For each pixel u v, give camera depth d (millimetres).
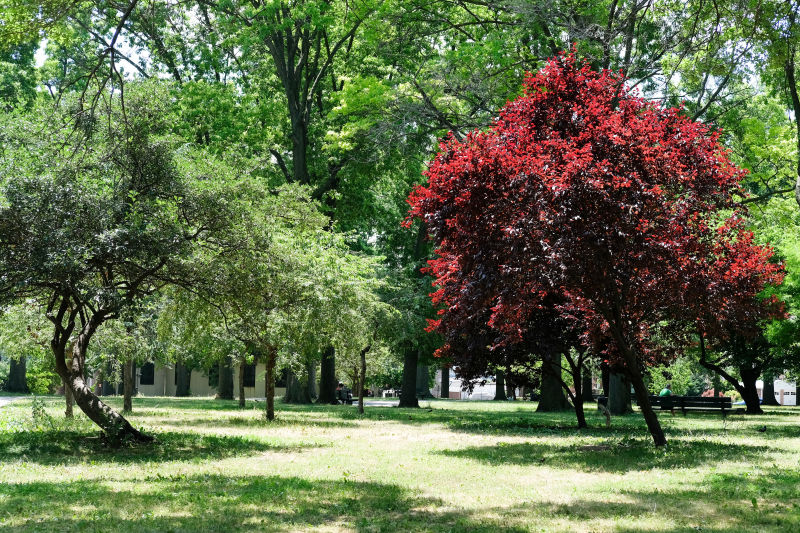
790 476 11328
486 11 30812
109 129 14141
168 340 27000
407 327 33750
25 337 22859
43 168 14094
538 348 21859
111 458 13750
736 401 64312
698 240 15812
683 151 14844
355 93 29469
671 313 17359
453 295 18766
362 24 30797
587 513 8609
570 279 14336
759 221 31969
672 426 24219
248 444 16703
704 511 8680
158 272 15852
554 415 32344
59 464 12828
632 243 13930
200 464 13164
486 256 14453
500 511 8797
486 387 89062
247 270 15898
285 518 8281
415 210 15266
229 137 34312
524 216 13828
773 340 27312
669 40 15055
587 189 13156
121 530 7461
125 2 11734
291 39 37375
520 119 16031
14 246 13609
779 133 30625
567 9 25391
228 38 28969
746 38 12688
